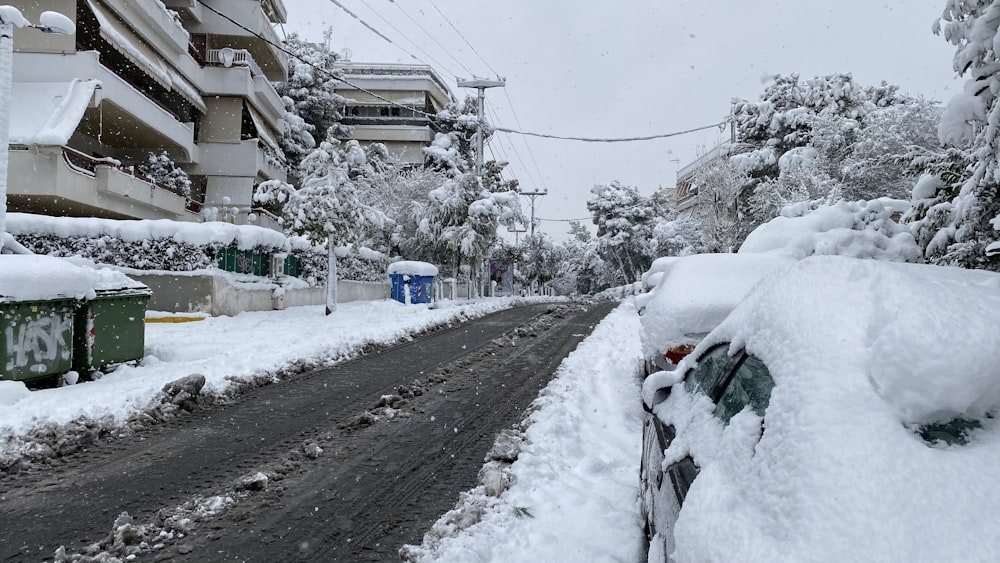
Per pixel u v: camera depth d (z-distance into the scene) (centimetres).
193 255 1784
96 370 970
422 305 2727
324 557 430
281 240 2192
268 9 3766
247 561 423
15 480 573
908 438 192
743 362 294
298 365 1130
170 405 812
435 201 3331
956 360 197
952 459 184
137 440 700
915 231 762
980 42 589
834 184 2622
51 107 1902
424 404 877
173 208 2531
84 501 523
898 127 2641
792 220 905
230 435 720
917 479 179
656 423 390
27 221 1572
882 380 206
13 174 1770
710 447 275
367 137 5281
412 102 5403
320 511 507
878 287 240
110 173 2028
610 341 1432
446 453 659
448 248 3362
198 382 870
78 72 2014
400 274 2861
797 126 3297
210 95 3098
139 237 1727
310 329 1616
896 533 168
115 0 2188
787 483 200
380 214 2158
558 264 6150
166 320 1644
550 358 1268
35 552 432
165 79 2581
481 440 704
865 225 872
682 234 5125
